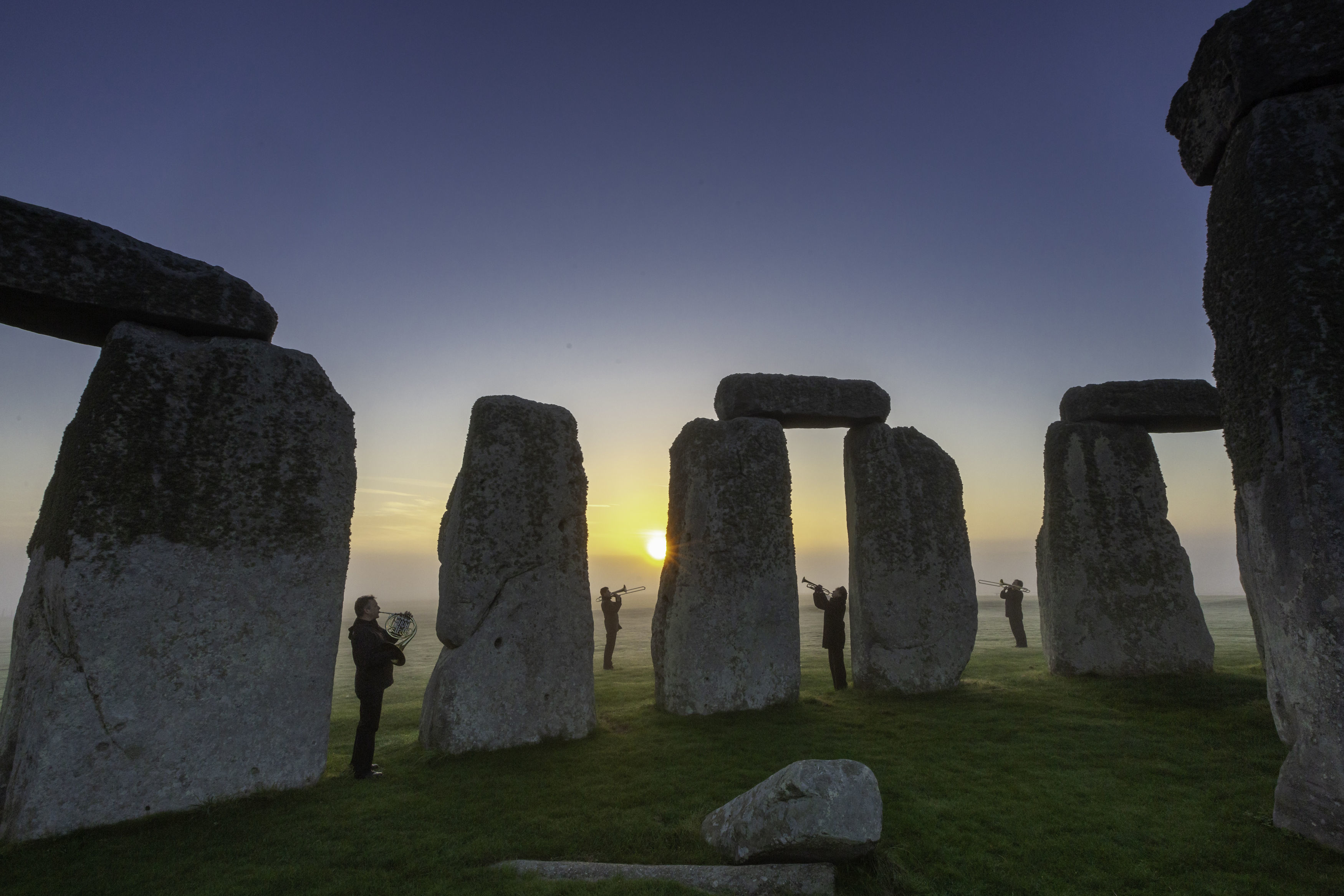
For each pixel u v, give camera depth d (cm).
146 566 517
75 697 484
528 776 591
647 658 1531
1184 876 400
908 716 786
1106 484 1026
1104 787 546
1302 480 423
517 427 748
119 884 400
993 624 2455
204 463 551
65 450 534
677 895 368
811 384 981
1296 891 377
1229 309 489
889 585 976
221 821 491
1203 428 1088
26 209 504
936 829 466
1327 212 435
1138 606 980
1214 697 804
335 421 616
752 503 905
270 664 557
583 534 769
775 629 879
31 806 462
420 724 732
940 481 1035
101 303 522
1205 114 514
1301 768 434
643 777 582
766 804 415
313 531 590
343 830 478
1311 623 420
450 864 424
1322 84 456
